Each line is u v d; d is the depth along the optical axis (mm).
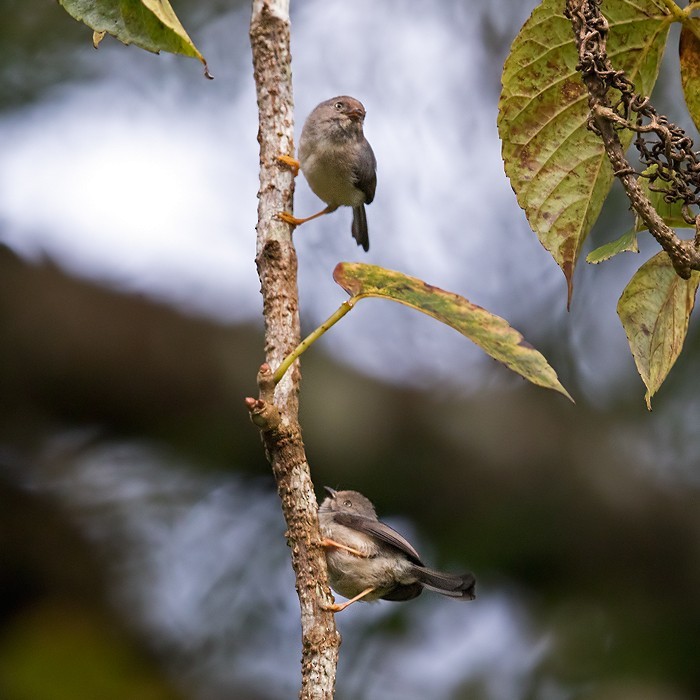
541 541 12789
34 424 12805
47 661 11188
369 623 11977
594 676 12008
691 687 12148
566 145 4055
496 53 13641
